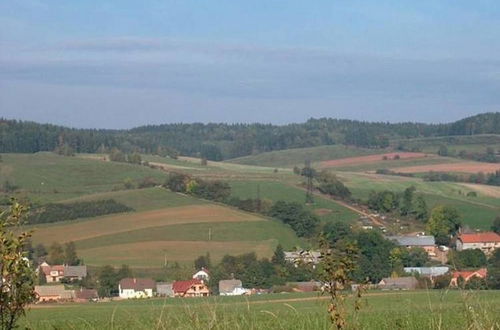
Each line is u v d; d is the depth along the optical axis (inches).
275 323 439.2
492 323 315.9
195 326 332.5
